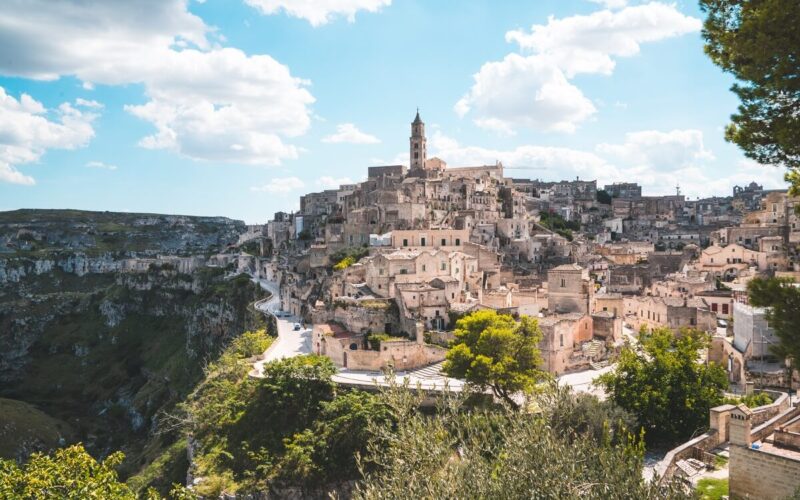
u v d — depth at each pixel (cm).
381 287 11262
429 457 3005
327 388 8375
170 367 19738
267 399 8438
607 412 5903
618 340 10244
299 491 7288
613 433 5731
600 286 14450
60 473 4497
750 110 3195
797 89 2891
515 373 7338
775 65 2919
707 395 6306
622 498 2658
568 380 8506
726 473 4959
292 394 8200
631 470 2816
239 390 9169
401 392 3509
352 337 10112
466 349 7631
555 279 10656
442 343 9744
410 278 11231
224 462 8031
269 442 7956
